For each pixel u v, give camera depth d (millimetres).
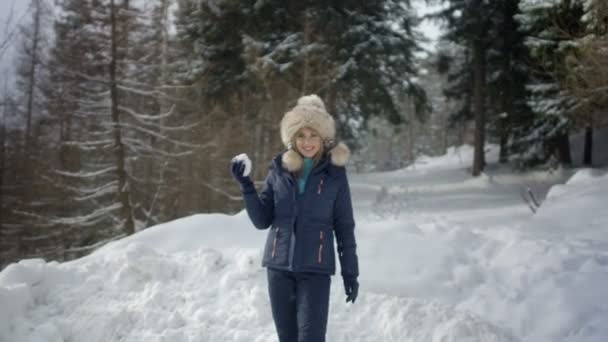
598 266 4418
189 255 4684
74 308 3883
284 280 2885
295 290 2910
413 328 3555
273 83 15758
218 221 5855
